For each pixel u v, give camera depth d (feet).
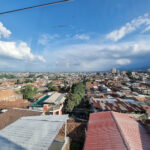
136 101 65.72
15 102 65.21
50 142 13.41
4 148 12.50
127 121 31.55
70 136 34.22
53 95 73.87
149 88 123.54
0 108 55.62
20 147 12.60
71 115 61.05
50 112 54.70
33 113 42.09
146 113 49.96
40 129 16.55
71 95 66.64
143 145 21.42
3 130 16.51
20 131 16.10
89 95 94.99
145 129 28.89
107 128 26.89
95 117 35.96
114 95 93.61
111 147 20.21
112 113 36.14
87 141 23.99
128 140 21.62
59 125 17.65
